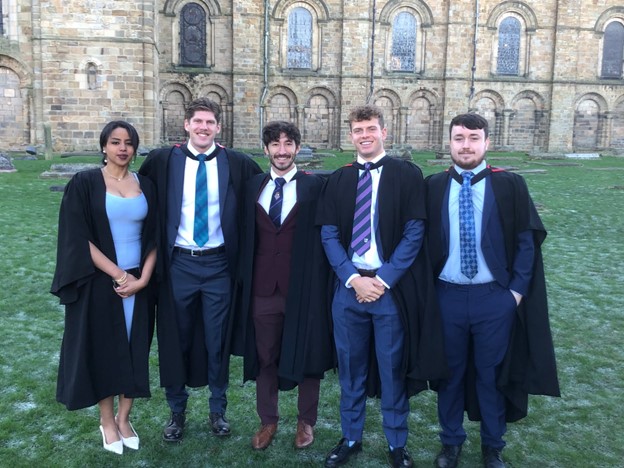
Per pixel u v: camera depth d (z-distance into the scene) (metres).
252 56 39.59
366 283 4.18
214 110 4.66
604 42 44.47
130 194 4.46
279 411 5.28
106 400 4.52
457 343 4.33
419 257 4.32
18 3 28.64
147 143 27.97
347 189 4.36
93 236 4.39
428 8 42.00
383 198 4.29
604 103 44.91
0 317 7.32
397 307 4.26
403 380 4.36
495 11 42.81
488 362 4.28
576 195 18.69
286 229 4.60
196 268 4.64
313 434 4.83
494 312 4.21
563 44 43.50
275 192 4.60
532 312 4.21
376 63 41.97
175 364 4.63
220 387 4.84
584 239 12.38
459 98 42.75
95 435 4.75
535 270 4.23
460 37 42.22
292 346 4.54
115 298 4.43
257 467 4.35
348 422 4.46
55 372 5.84
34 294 8.20
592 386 5.71
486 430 4.39
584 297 8.42
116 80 27.34
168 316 4.64
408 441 4.77
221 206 4.64
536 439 4.76
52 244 10.92
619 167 30.33
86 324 4.32
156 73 30.14
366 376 4.53
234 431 4.89
